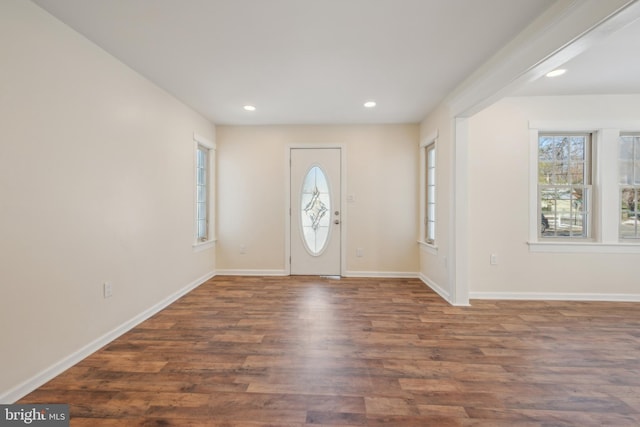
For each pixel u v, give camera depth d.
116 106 2.51
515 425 1.52
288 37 2.21
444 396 1.75
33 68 1.79
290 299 3.50
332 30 2.12
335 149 4.58
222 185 4.63
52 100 1.92
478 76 2.73
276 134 4.60
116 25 2.04
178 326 2.73
